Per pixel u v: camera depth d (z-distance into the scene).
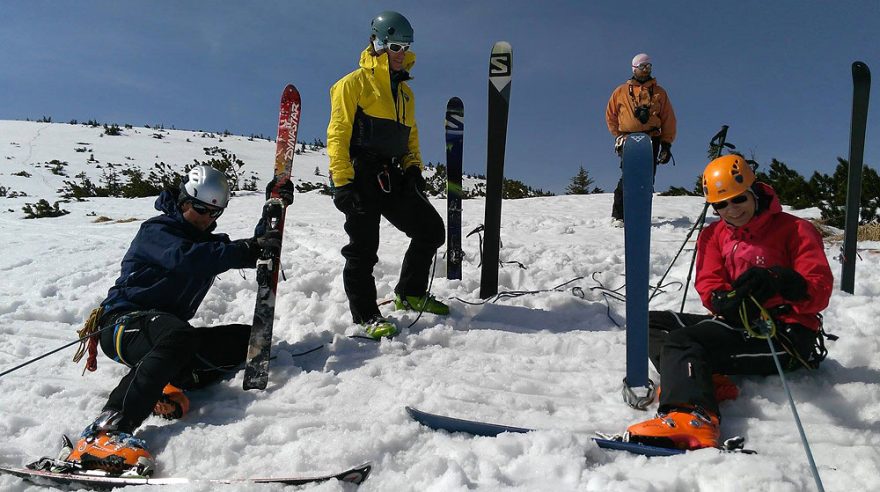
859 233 6.26
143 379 2.52
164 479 2.19
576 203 10.70
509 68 4.05
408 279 3.90
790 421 2.58
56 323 4.09
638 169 2.65
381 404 2.81
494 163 4.19
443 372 3.14
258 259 3.08
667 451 2.28
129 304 2.94
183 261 2.87
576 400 2.88
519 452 2.32
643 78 6.74
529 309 4.02
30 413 2.85
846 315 3.65
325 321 3.83
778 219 2.75
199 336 2.79
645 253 2.68
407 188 3.72
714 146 3.08
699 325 2.76
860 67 3.89
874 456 2.27
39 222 10.51
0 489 2.22
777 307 2.71
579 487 2.10
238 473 2.30
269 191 3.41
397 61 3.52
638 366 2.73
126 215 11.69
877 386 2.72
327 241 6.41
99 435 2.38
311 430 2.57
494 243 4.25
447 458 2.29
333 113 3.50
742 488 2.01
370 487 2.16
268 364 3.00
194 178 3.00
